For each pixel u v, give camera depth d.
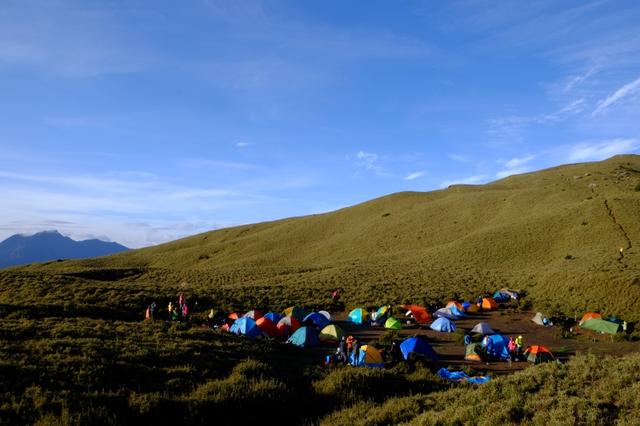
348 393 16.72
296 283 59.75
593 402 11.05
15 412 12.15
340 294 52.84
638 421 9.66
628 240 69.06
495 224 98.25
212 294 47.38
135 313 36.94
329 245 112.56
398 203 139.12
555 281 52.41
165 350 19.77
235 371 17.98
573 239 76.12
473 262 76.62
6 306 29.08
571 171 151.12
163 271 82.69
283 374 19.03
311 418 14.24
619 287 44.16
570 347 32.81
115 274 78.06
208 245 134.38
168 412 13.20
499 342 29.03
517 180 158.00
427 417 12.03
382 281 60.56
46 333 20.95
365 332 37.06
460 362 27.94
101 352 18.25
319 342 30.86
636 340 34.28
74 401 13.09
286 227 139.50
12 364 15.46
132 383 15.45
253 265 107.06
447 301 50.78
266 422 13.77
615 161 164.00
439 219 112.38
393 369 23.73
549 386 12.77
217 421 13.17
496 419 10.84
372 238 110.00
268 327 32.56
